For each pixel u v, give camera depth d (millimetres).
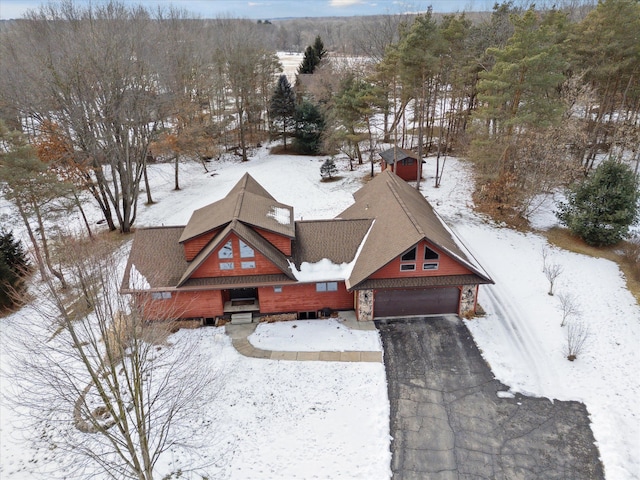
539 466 15203
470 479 14820
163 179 47656
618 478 14695
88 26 31234
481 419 17094
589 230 29109
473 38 44062
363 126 44094
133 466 13445
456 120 48125
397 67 40688
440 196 37438
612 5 32844
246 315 23109
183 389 16609
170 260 23250
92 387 18672
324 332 22109
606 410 17297
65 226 35344
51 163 27969
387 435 16484
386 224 23953
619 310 23141
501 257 28547
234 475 15180
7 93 29625
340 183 42594
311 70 74562
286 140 59906
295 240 24359
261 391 18516
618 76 36250
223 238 21234
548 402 17812
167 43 41781
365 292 22188
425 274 21906
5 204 38875
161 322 22281
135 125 32375
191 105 44000
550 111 29547
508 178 32625
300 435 16547
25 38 37188
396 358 20250
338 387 18688
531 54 28844
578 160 36062
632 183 28516
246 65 56250
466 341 21250
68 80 28156
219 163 53562
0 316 24078
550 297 24422
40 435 17094
